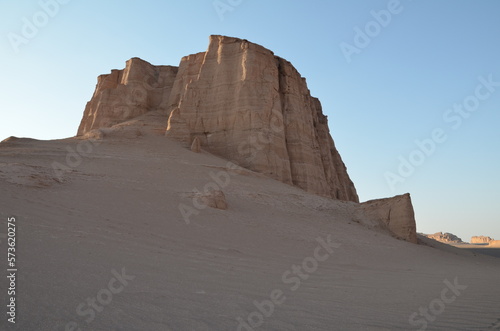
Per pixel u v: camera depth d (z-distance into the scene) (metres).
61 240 8.66
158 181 25.03
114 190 18.55
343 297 7.34
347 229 24.41
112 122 53.69
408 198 27.52
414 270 13.23
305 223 23.33
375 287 8.80
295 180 47.31
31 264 6.33
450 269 14.05
